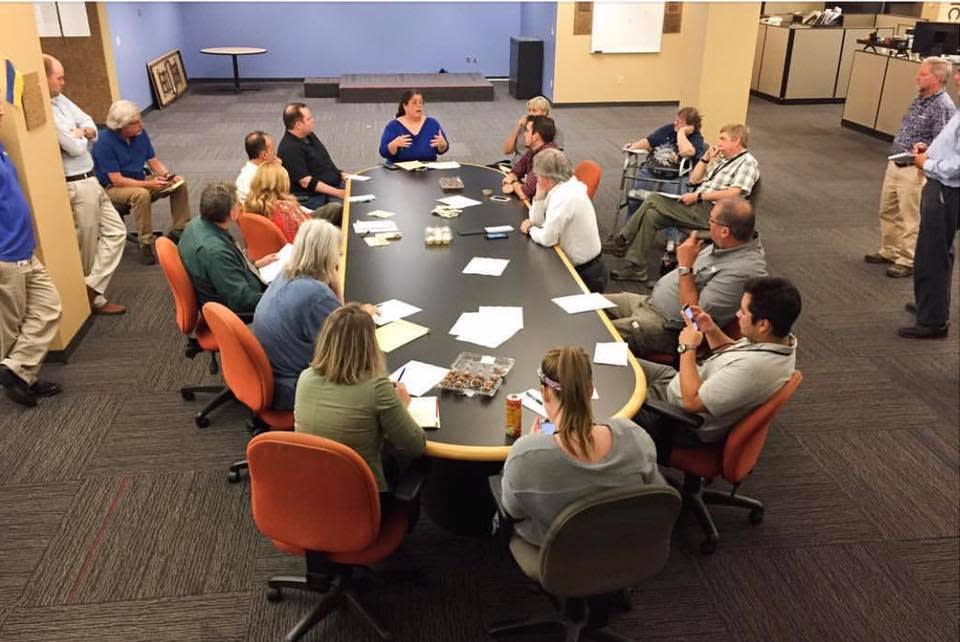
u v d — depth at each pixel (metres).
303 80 13.20
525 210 4.36
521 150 5.86
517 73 11.62
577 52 11.00
